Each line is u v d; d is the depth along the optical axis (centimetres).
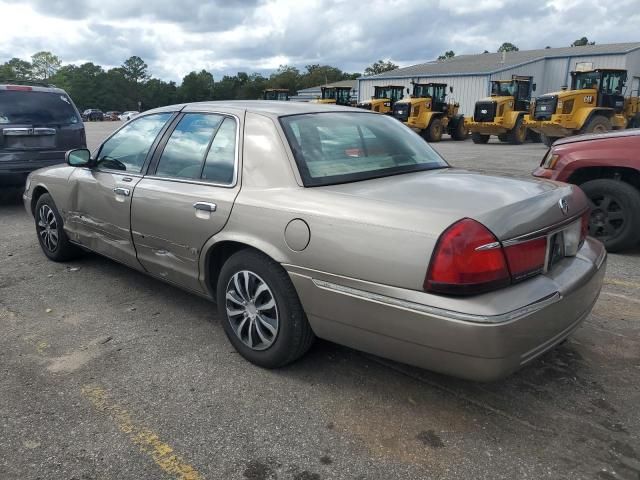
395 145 368
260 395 304
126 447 262
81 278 500
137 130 432
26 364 341
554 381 314
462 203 264
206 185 351
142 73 12594
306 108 362
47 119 823
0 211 823
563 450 255
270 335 321
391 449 258
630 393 301
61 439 268
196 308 429
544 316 253
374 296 262
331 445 262
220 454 257
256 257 315
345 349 355
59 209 508
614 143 547
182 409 292
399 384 314
